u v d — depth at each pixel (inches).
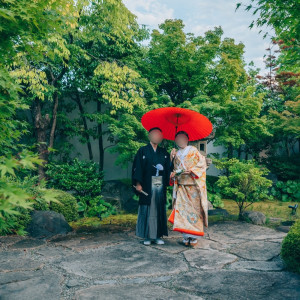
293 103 390.0
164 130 181.9
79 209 269.4
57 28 81.9
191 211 160.9
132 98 291.7
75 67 316.2
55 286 110.0
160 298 99.7
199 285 110.2
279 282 112.7
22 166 64.0
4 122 83.4
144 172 164.6
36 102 276.7
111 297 100.2
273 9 175.6
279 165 455.2
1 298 99.5
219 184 247.8
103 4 265.0
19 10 70.4
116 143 365.4
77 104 359.6
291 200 382.6
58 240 180.9
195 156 165.5
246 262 135.6
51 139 293.6
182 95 348.5
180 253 150.2
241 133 349.4
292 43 199.5
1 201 52.1
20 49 82.1
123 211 296.7
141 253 150.2
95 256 145.7
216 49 319.3
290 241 124.5
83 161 303.6
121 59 335.6
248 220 229.3
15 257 145.6
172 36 304.7
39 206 220.8
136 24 331.6
